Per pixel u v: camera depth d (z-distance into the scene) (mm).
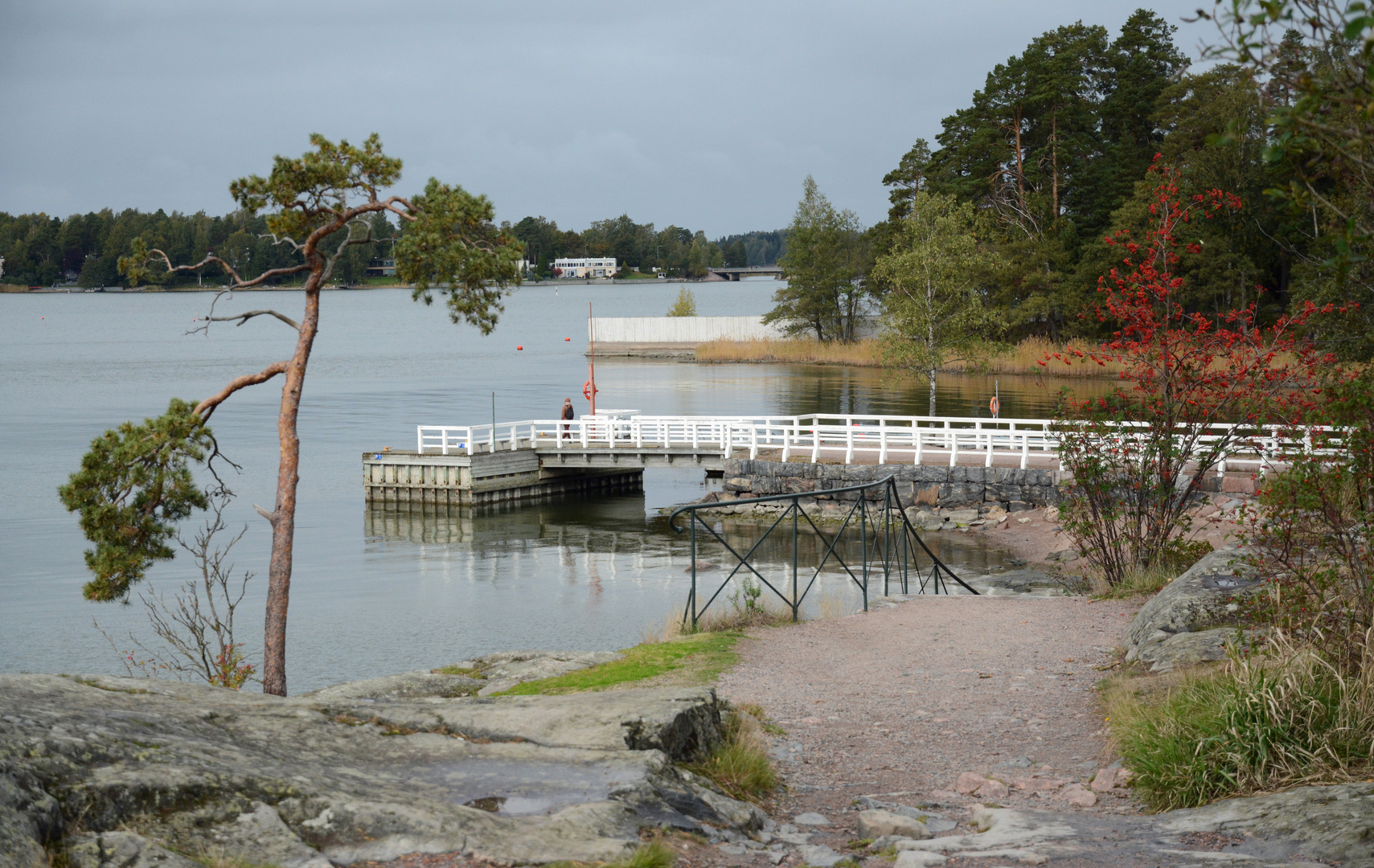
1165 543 17656
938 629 14672
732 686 11562
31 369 89250
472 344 119688
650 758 7098
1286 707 7441
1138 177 78188
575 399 62812
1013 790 7941
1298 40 4582
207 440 17203
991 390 65688
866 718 10258
